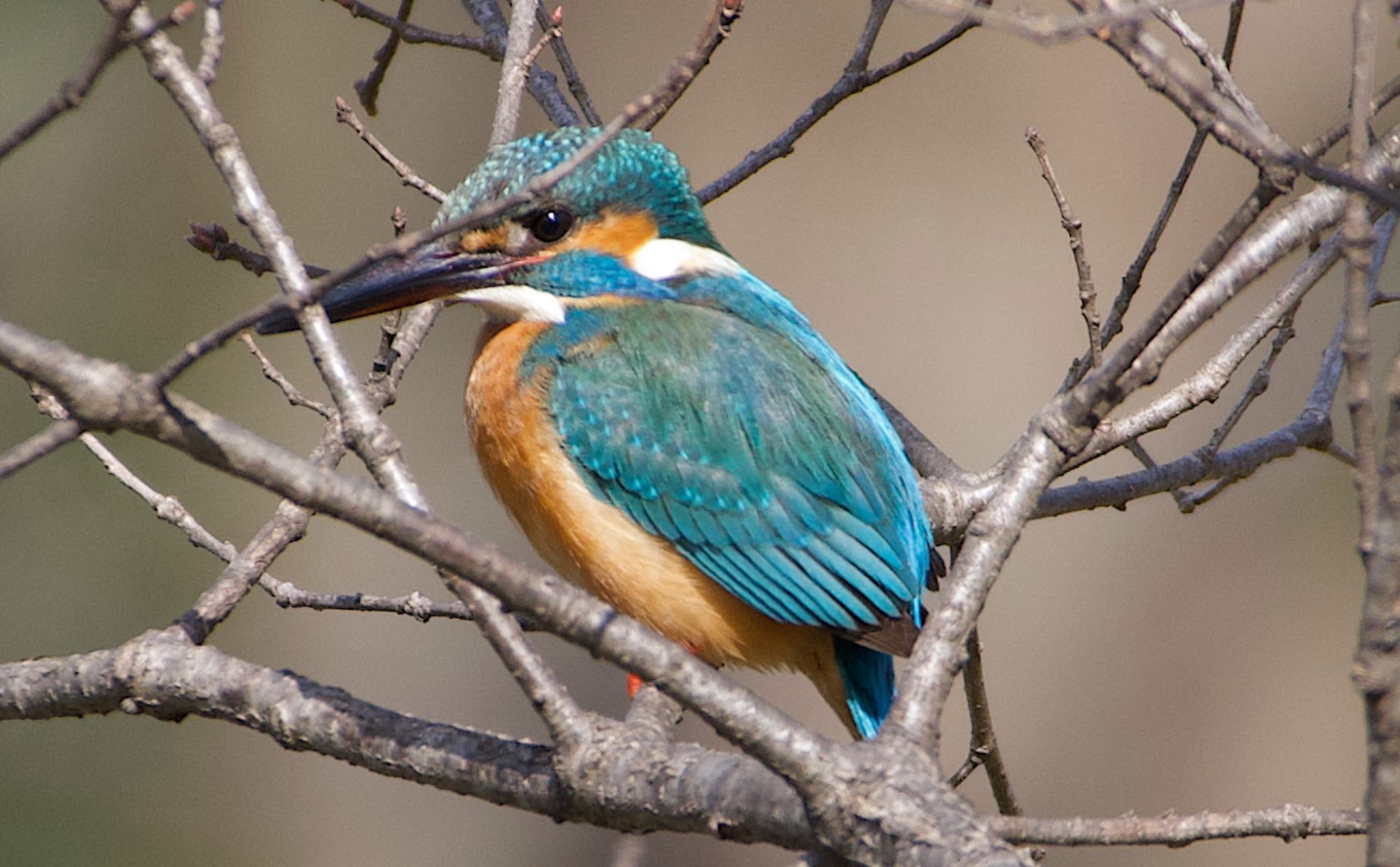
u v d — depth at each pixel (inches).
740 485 257.8
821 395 264.4
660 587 261.1
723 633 263.1
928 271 560.7
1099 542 571.8
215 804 554.9
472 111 573.9
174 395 133.9
